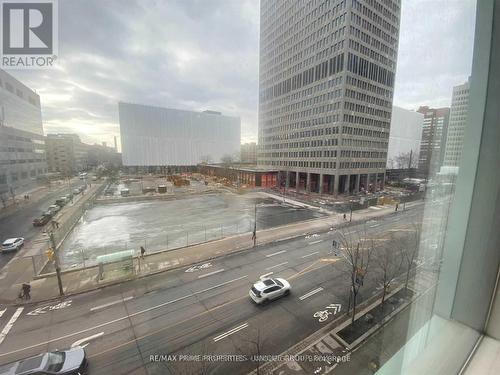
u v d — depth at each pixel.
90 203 20.11
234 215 27.20
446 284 2.19
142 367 6.76
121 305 9.91
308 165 38.56
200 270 13.48
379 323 6.66
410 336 2.14
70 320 8.86
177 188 31.23
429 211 2.12
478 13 1.76
